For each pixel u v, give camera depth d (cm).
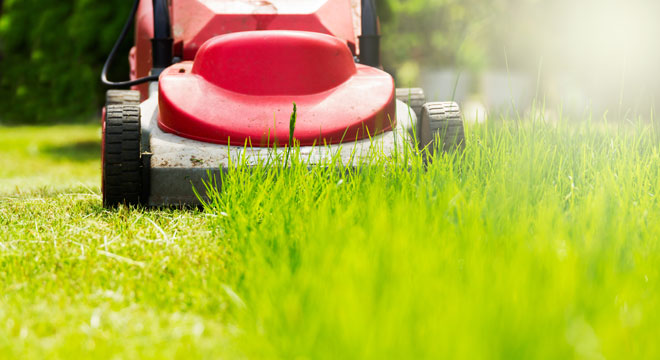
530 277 103
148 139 170
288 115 169
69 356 100
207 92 171
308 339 92
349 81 177
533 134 167
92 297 117
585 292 101
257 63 172
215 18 197
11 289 120
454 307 91
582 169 158
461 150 171
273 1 202
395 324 88
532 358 83
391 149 169
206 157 165
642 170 157
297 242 127
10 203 174
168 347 103
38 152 431
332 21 201
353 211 132
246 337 103
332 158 157
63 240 141
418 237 117
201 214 157
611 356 86
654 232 131
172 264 128
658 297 107
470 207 130
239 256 128
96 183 232
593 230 123
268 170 158
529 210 134
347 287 97
